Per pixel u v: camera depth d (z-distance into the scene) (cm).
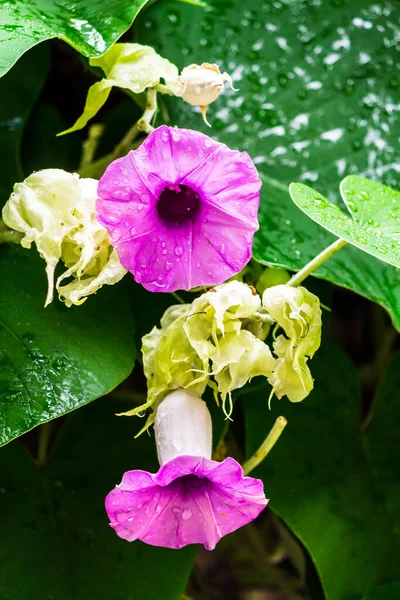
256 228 53
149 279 54
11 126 66
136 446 64
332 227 53
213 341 54
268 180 65
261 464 64
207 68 55
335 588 63
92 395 56
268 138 66
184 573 62
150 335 55
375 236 54
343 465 66
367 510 65
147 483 52
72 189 52
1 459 63
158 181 53
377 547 64
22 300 58
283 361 54
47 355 56
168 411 54
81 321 58
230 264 54
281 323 53
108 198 52
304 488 64
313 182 66
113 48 56
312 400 66
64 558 62
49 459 64
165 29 66
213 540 55
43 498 63
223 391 54
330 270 61
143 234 53
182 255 54
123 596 61
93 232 52
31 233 52
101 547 62
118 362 58
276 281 60
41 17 56
